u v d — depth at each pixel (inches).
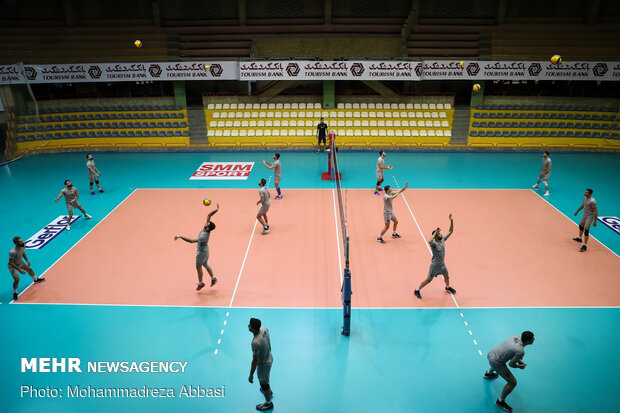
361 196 632.4
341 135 903.1
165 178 724.7
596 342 331.6
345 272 319.3
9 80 858.1
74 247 483.8
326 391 288.4
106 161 836.0
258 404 277.9
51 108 933.2
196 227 530.9
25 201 625.0
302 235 508.1
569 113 903.1
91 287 405.7
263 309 372.5
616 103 896.3
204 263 386.9
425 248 475.5
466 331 345.1
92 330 347.3
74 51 989.2
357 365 310.8
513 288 400.8
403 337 338.3
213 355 320.8
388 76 871.7
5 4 1072.8
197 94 1116.5
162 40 1026.1
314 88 1071.0
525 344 256.4
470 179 706.8
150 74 878.4
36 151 887.1
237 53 1013.8
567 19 1064.2
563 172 740.0
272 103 954.7
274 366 309.6
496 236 502.3
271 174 739.4
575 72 843.4
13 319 360.5
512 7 1082.7
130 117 937.5
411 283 410.6
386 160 824.3
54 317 362.9
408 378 299.1
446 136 898.1
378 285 407.2
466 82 1071.6
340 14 1102.4
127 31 1043.9
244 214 569.0
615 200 609.0
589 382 294.0
